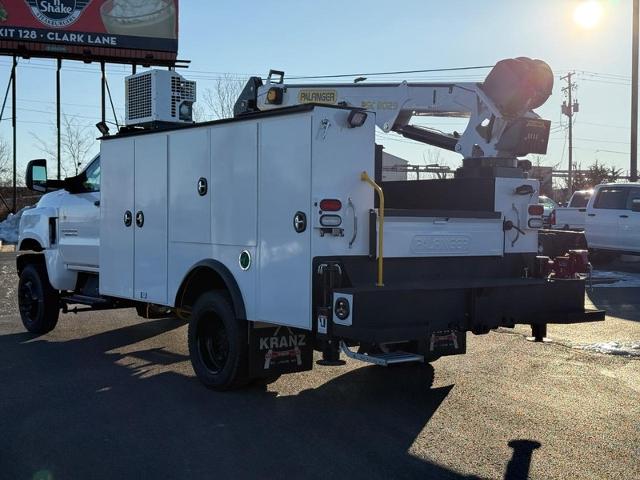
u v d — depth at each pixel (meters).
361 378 6.67
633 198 16.62
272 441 4.86
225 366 5.94
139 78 7.24
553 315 5.79
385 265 5.34
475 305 5.31
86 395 6.02
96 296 8.48
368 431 5.09
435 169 11.64
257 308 5.57
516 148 7.62
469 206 6.34
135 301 8.10
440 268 5.70
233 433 5.03
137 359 7.45
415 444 4.82
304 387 6.32
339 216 5.08
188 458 4.53
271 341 5.86
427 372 6.93
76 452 4.63
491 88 8.06
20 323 9.87
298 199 5.14
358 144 5.18
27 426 5.17
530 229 6.27
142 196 7.08
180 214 6.50
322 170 5.04
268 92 9.20
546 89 7.81
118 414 5.47
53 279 8.65
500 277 6.11
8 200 40.28
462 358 7.60
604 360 7.55
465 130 8.45
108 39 30.94
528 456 4.61
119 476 4.22
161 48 31.67
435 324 5.09
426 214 5.53
